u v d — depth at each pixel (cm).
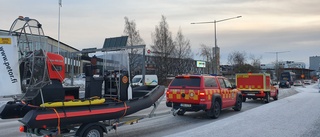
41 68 655
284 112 1286
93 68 794
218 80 1267
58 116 612
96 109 685
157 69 4725
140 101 812
